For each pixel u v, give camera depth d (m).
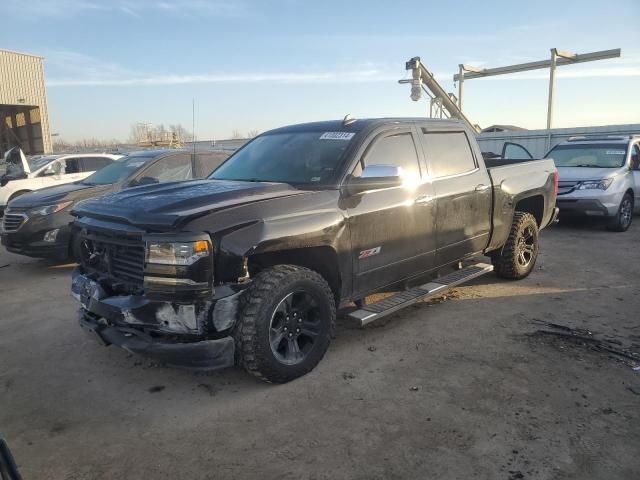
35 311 5.67
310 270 3.83
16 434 3.24
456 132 5.49
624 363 4.03
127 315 3.46
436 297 5.82
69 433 3.24
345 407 3.44
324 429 3.19
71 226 4.22
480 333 4.70
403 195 4.58
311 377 3.88
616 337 4.56
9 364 4.29
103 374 4.07
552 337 4.58
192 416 3.39
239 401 3.56
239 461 2.90
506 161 7.33
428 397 3.55
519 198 6.12
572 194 9.99
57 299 6.12
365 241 4.25
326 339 3.96
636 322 4.94
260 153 4.92
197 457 2.95
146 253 3.33
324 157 4.40
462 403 3.46
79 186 8.11
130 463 2.92
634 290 6.00
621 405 3.40
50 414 3.48
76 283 4.05
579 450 2.92
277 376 3.67
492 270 6.44
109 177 8.52
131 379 3.97
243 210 3.54
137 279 3.56
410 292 4.96
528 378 3.79
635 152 11.02
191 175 8.81
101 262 3.87
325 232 3.88
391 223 4.46
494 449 2.95
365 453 2.94
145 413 3.46
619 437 3.04
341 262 4.07
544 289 6.06
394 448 2.98
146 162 8.36
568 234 9.93
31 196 7.75
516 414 3.30
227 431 3.20
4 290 6.60
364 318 4.28
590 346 4.36
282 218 3.66
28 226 7.31
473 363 4.07
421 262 4.88
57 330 5.06
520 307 5.42
